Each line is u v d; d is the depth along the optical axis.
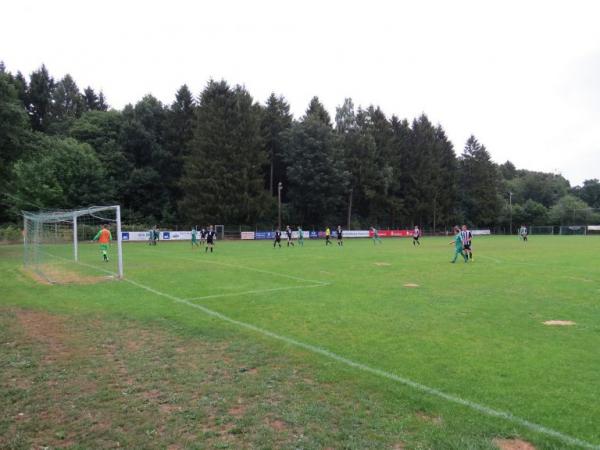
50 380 5.73
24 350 7.03
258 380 5.65
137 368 6.14
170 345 7.27
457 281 14.54
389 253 28.12
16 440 4.19
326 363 6.26
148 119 69.25
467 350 6.86
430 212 80.56
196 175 59.31
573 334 7.81
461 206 90.19
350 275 16.19
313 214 69.94
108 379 5.74
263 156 62.38
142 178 64.31
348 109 75.31
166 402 5.01
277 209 65.00
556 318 9.08
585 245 39.06
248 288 13.07
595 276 15.84
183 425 4.45
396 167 76.81
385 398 5.04
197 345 7.24
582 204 99.94
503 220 93.69
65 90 86.25
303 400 5.01
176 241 49.22
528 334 7.81
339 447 3.99
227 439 4.16
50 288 13.16
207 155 59.62
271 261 22.09
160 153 66.06
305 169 64.25
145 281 14.59
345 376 5.74
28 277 15.73
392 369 6.00
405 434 4.20
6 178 31.00
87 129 66.19
